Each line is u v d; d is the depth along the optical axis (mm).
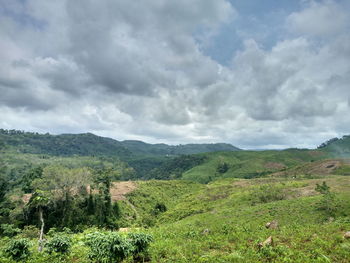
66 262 14711
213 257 13148
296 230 18531
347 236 14305
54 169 72562
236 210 53469
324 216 37938
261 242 14938
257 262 11719
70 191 75750
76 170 77688
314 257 11641
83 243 18797
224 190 84562
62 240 15695
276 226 23438
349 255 11375
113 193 90562
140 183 112125
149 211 83125
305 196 56125
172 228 32438
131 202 87062
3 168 151375
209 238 18688
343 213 37969
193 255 14086
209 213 57656
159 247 16109
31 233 41344
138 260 13594
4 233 43844
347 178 73875
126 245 12172
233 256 12711
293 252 12516
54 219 66125
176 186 117812
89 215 69312
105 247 12164
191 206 72688
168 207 89312
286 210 43344
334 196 43125
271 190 67188
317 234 16250
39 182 68000
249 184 90062
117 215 73312
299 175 116125
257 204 57656
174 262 13086
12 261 14594
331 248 12734
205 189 93062
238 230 21938
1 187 79438
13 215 65188
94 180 83562
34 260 15008
